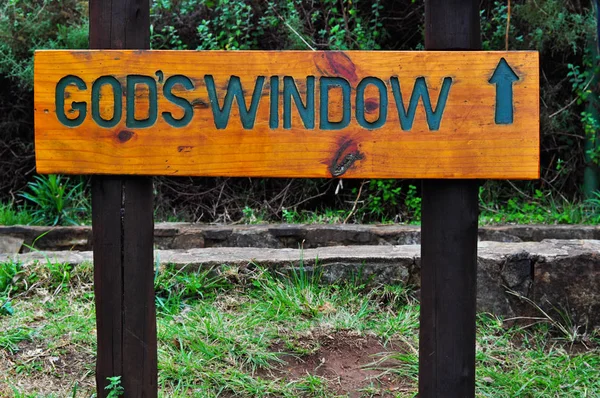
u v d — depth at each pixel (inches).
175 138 92.3
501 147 90.2
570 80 264.7
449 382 93.9
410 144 90.7
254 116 91.7
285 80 91.4
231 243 217.2
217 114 92.0
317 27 296.8
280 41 286.0
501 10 265.9
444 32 91.1
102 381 97.0
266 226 221.3
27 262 171.3
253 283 166.9
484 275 160.2
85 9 285.3
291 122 91.5
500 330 156.6
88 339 140.7
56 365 132.8
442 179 92.1
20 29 279.7
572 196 287.7
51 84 92.4
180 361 133.6
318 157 91.5
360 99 91.0
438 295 93.4
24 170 298.4
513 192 282.7
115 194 94.6
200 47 276.5
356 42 275.7
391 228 215.3
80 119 92.7
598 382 132.6
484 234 220.8
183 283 165.6
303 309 156.4
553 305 158.9
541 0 270.2
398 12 295.1
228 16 271.7
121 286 95.5
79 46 279.1
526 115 89.8
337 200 287.4
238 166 92.0
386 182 277.1
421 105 90.5
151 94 92.0
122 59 91.8
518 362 141.5
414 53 90.2
